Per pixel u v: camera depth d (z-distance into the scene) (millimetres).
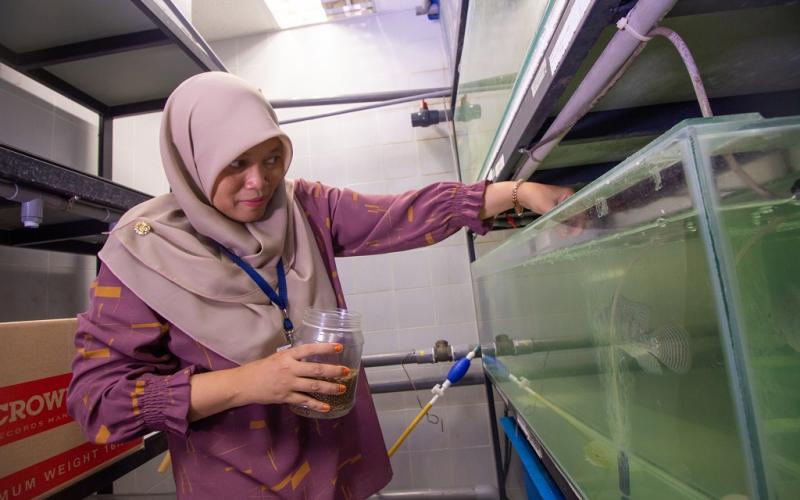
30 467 678
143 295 546
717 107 670
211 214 630
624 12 373
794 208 254
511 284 903
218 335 570
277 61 1937
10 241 1111
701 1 388
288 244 698
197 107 602
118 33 1094
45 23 1026
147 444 955
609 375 458
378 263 1782
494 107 928
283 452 602
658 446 365
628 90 627
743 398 250
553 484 816
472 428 1680
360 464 714
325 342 516
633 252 368
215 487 585
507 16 772
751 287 251
